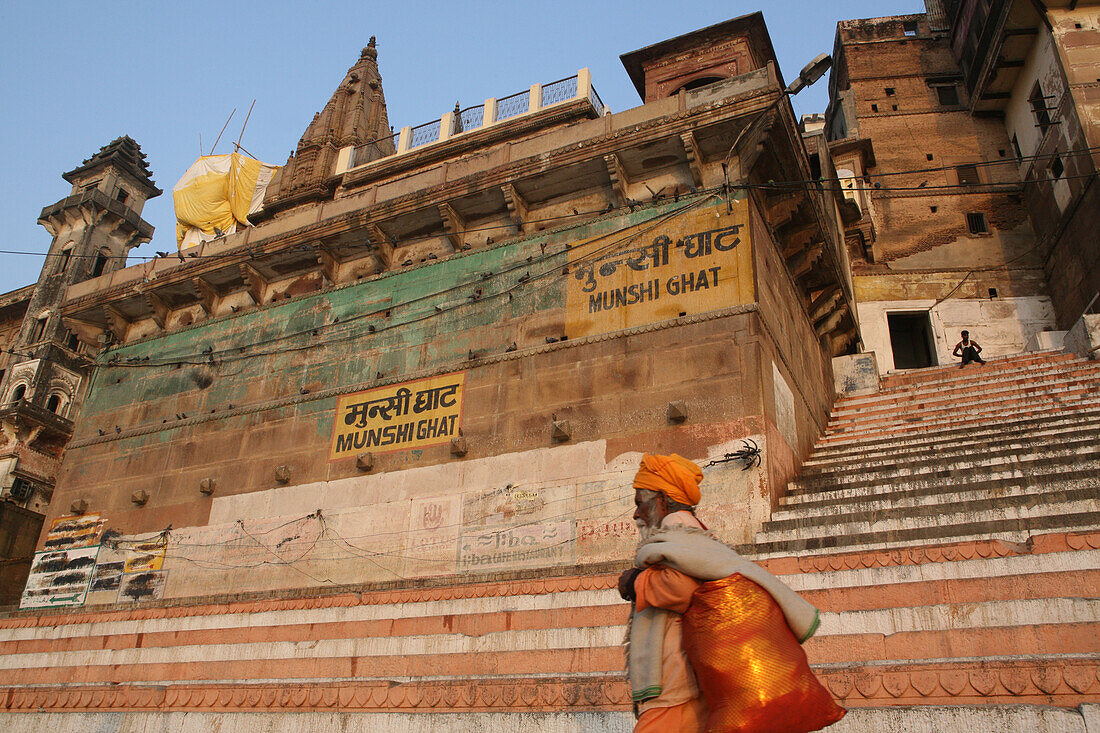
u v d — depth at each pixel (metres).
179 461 15.29
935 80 24.75
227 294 17.23
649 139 13.01
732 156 12.68
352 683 6.01
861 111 24.80
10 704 7.44
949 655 5.60
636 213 13.09
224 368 15.93
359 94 23.56
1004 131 23.58
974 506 8.65
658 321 11.97
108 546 15.11
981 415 12.94
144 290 17.47
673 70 17.72
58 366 28.25
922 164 23.55
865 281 21.91
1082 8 20.56
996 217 22.25
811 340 15.54
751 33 17.27
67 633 12.19
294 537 13.25
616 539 10.66
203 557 13.96
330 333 15.05
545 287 13.27
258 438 14.61
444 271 14.48
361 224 15.27
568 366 12.29
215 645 9.47
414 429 13.10
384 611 9.74
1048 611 5.72
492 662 7.02
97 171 33.06
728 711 2.10
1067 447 9.97
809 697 2.12
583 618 7.82
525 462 11.86
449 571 11.63
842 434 14.09
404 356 13.96
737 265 11.84
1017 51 21.92
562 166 13.62
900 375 16.91
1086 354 14.40
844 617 6.51
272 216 22.27
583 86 18.31
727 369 11.13
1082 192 18.91
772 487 10.28
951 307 21.36
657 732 2.26
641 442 11.19
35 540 21.61
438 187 14.69
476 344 13.38
